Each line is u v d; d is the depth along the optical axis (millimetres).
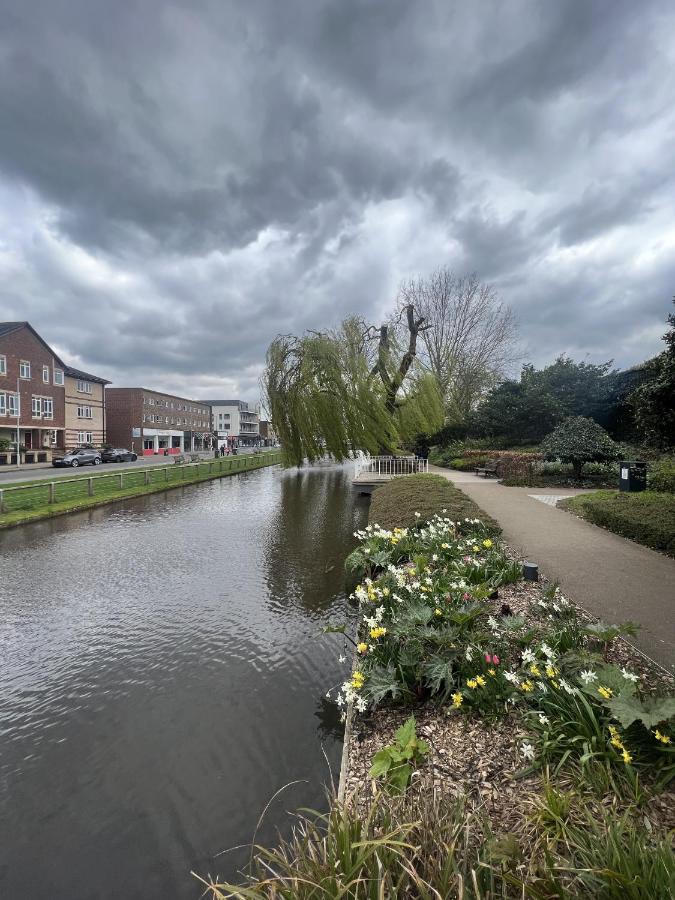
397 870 1496
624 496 8531
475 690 2705
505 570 4625
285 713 3482
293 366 16141
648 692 2518
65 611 5559
